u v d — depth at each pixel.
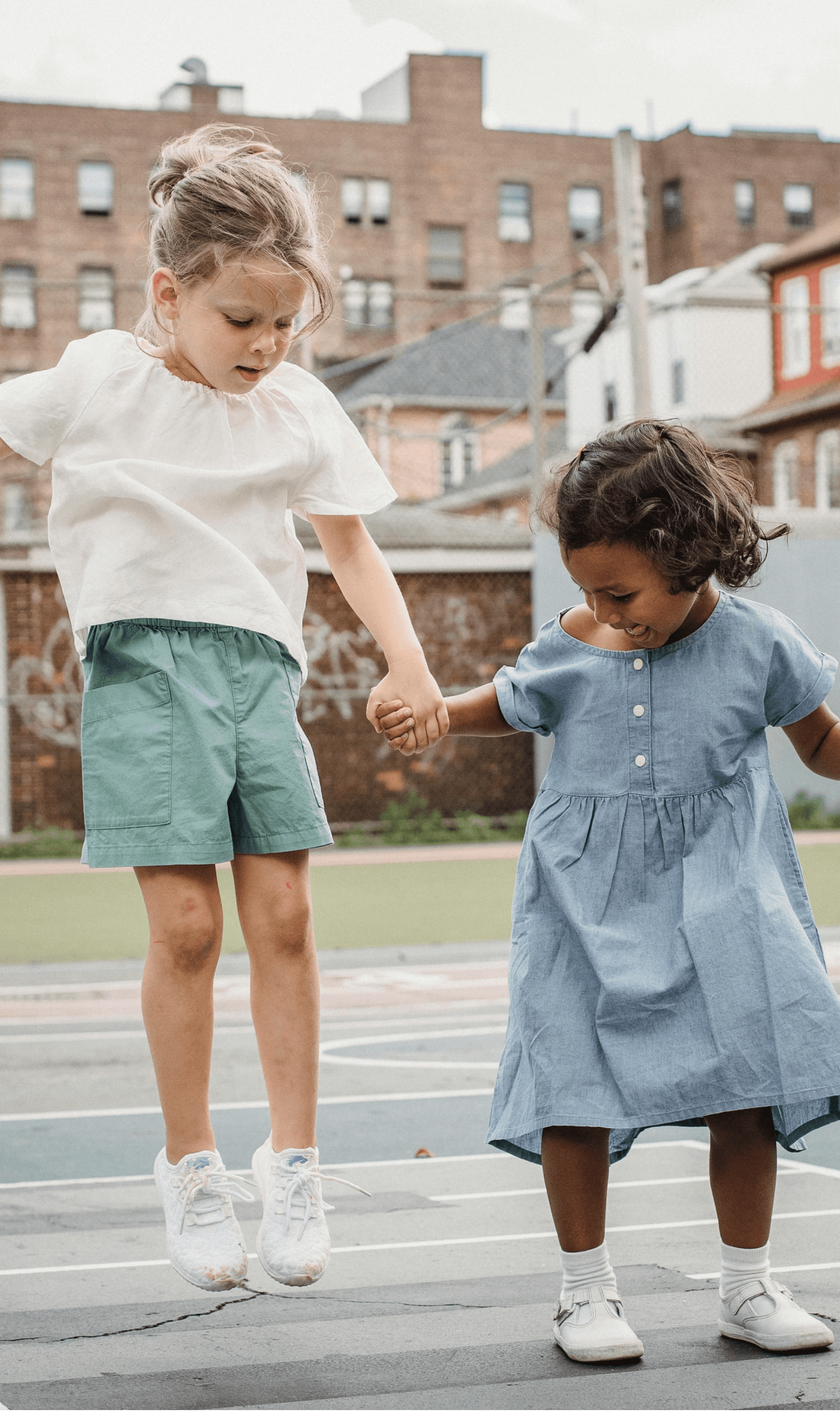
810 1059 2.46
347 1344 2.61
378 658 15.31
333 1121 4.64
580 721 2.69
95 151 48.97
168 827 2.49
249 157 2.55
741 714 2.65
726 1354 2.53
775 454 33.53
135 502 2.56
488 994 7.14
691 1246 3.24
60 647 15.00
